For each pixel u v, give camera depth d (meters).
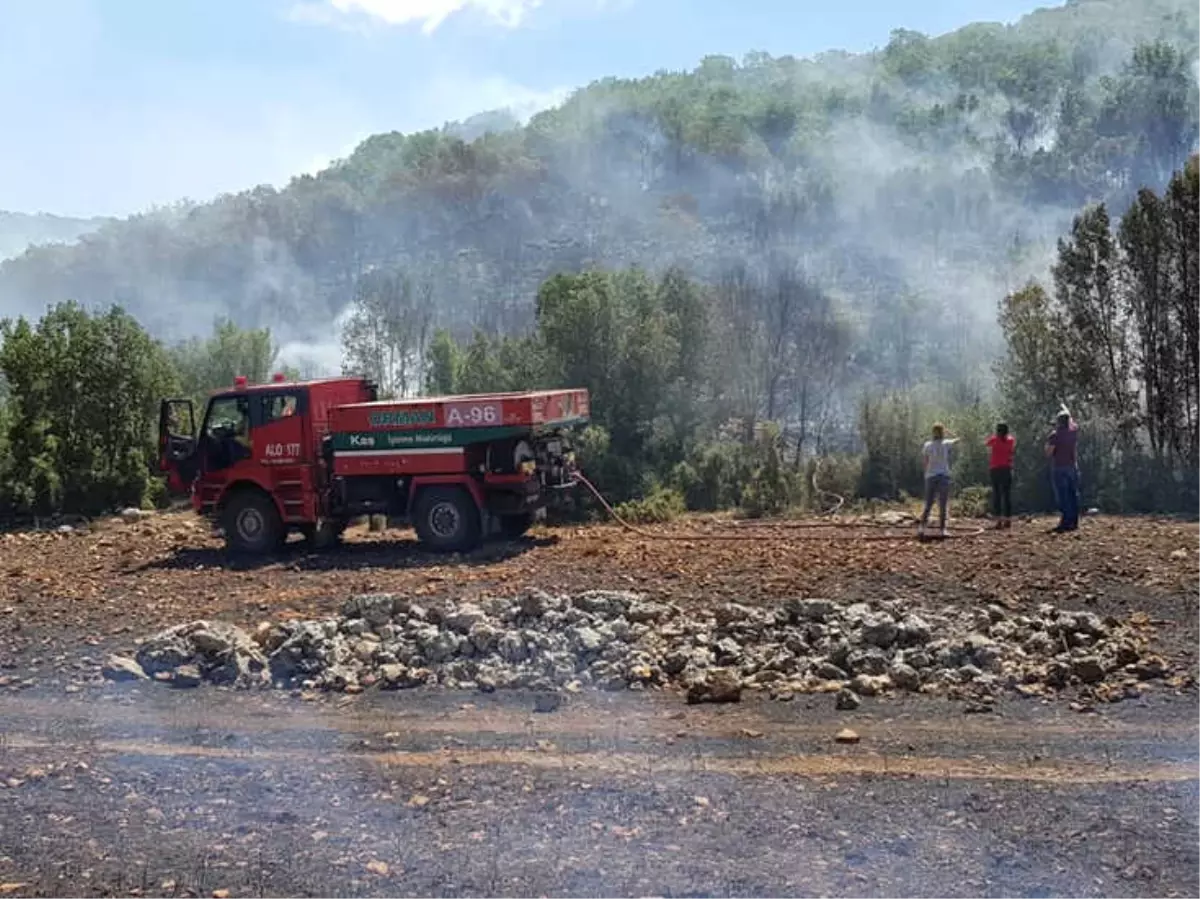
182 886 6.75
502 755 8.83
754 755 8.62
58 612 14.24
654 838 7.12
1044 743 8.68
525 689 10.57
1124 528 19.14
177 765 8.88
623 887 6.48
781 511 25.77
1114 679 10.13
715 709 9.83
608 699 10.23
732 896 6.33
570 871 6.70
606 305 32.72
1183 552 15.29
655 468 31.05
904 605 12.52
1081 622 11.31
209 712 10.27
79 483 28.91
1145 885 6.35
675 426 33.22
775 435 31.98
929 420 29.59
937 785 7.88
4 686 11.31
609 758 8.67
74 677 11.48
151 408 30.75
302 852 7.15
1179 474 24.75
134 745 9.41
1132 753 8.41
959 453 27.42
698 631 11.64
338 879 6.75
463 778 8.32
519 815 7.57
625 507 24.91
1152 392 25.89
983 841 6.94
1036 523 20.61
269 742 9.38
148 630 13.09
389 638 11.73
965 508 23.89
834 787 7.90
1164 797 7.55
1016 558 15.13
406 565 16.97
